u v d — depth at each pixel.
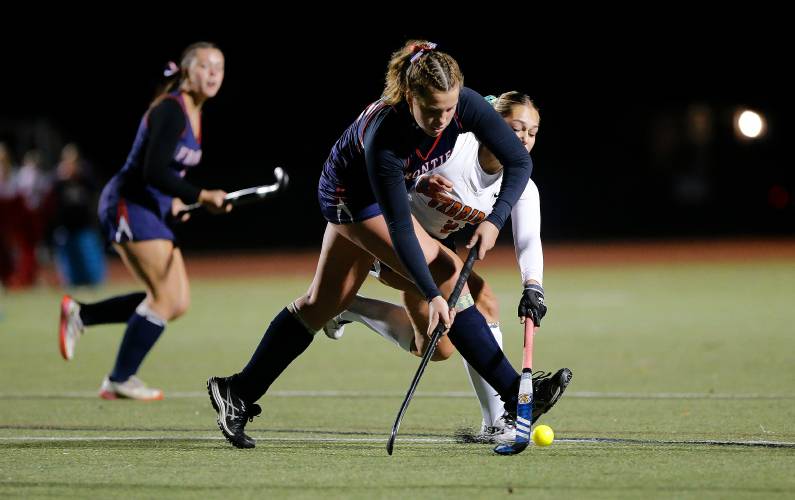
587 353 32.91
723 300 49.06
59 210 60.62
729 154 113.12
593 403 23.88
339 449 18.62
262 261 87.31
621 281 60.88
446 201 19.00
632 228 112.38
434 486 15.49
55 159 87.44
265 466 17.09
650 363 30.58
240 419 18.81
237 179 110.31
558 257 84.19
